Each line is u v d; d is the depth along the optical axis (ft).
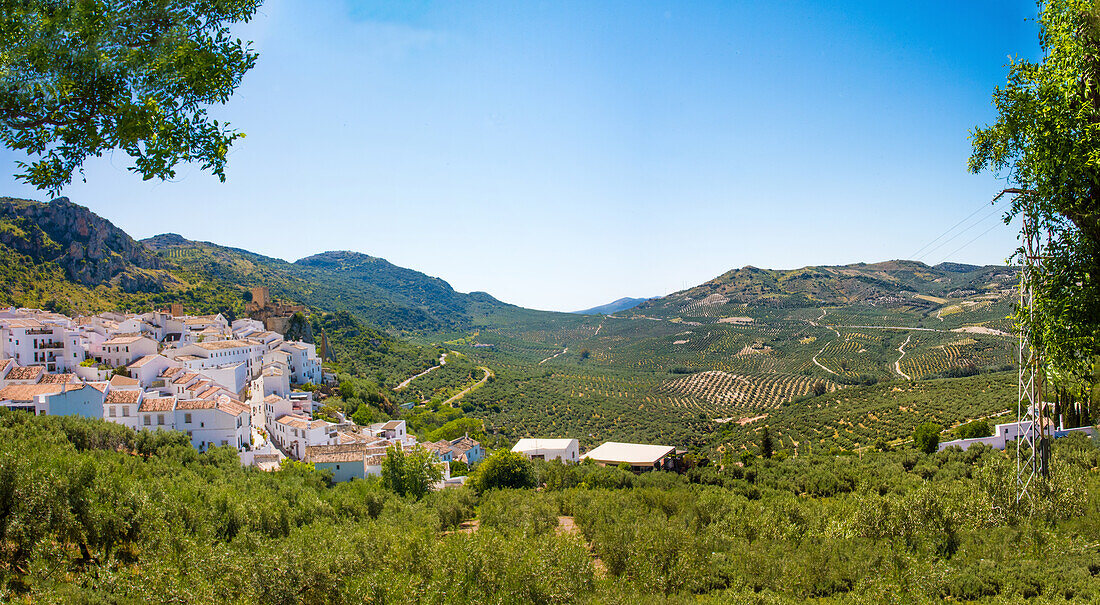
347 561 80.64
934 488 116.57
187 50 30.27
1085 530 92.43
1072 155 35.37
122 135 29.68
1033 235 39.75
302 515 113.60
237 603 65.26
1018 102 38.47
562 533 104.68
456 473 252.62
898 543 94.43
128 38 30.17
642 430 439.22
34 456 83.41
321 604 71.97
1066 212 37.35
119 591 60.18
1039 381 100.99
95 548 72.28
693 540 98.63
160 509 84.02
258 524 98.48
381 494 157.79
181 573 70.13
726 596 80.48
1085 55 35.27
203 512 91.09
